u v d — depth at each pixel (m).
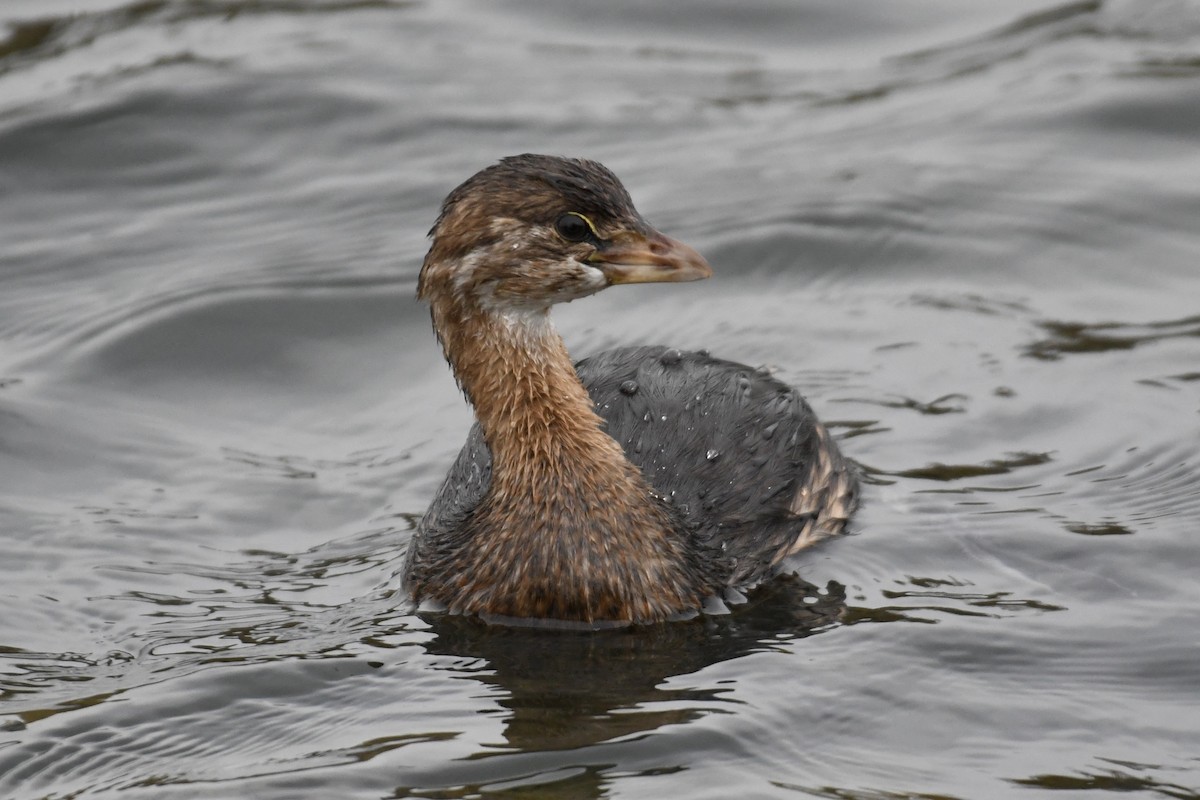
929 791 8.77
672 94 20.19
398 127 19.38
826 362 15.08
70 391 15.01
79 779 9.19
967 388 14.42
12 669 10.61
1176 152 18.42
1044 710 9.60
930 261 16.73
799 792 8.76
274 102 19.69
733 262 16.88
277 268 16.86
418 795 8.82
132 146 19.02
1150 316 15.50
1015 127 19.02
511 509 11.25
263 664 10.48
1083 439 13.45
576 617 11.02
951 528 12.16
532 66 20.77
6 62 20.45
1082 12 21.58
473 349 11.58
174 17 21.66
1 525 12.87
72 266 17.17
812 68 20.80
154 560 12.35
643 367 12.89
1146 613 10.74
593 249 11.27
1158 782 8.82
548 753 9.21
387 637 10.90
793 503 12.06
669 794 8.74
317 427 14.71
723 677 10.11
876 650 10.37
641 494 11.31
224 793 8.91
